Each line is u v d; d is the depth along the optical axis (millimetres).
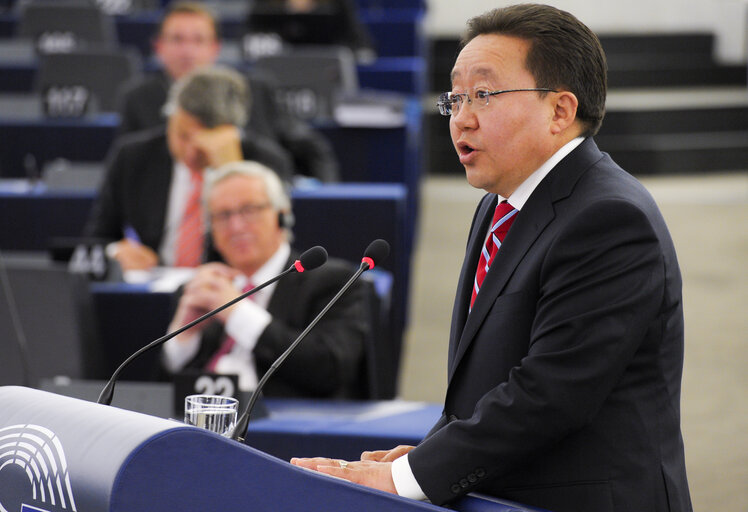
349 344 10812
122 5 28922
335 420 9359
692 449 13680
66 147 20344
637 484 5785
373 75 24406
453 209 26969
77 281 11688
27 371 10023
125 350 13109
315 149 18359
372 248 6504
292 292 10906
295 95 21203
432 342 18156
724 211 26484
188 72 17641
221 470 4605
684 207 26828
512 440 5625
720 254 22938
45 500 4652
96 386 9594
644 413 5844
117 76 21297
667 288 5832
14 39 26203
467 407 6082
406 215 19078
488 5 34875
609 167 6113
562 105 6035
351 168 20375
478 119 6047
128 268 14172
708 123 31406
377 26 27734
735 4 34000
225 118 14898
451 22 35031
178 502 4504
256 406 9352
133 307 13047
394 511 4996
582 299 5648
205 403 6227
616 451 5797
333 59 21297
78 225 17062
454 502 5789
